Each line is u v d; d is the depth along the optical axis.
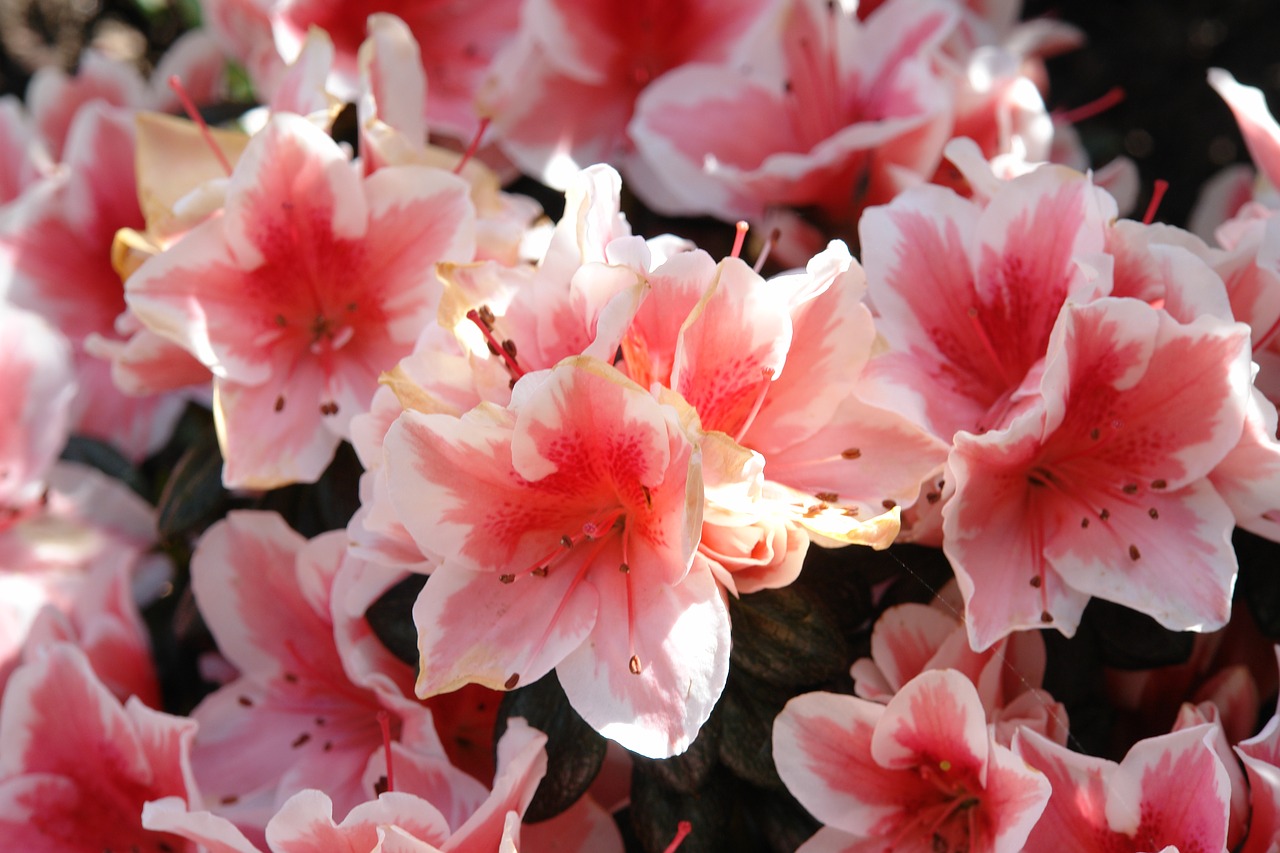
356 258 0.53
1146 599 0.49
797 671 0.50
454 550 0.47
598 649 0.47
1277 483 0.49
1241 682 0.52
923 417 0.49
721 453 0.46
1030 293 0.51
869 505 0.49
